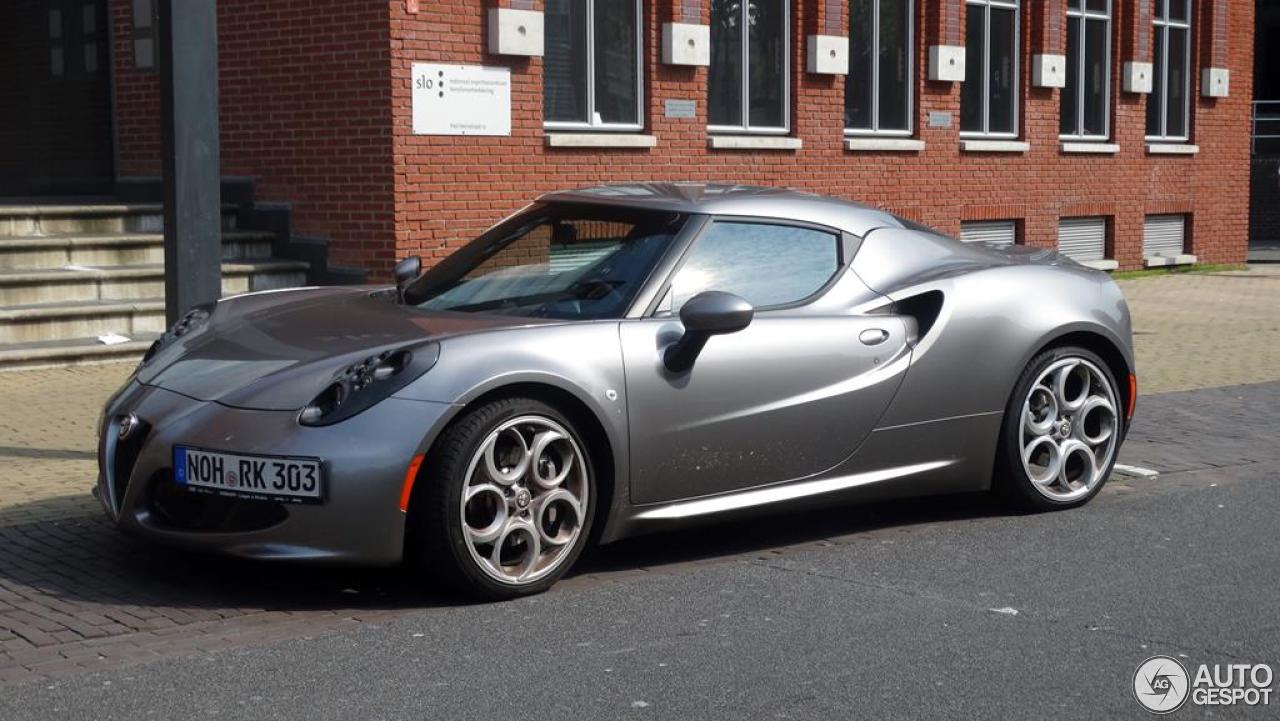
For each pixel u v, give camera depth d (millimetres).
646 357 5371
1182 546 5949
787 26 15000
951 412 6176
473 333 5152
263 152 12680
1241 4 20750
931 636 4727
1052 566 5629
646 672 4355
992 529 6242
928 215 16562
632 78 13656
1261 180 30328
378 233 11938
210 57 7230
